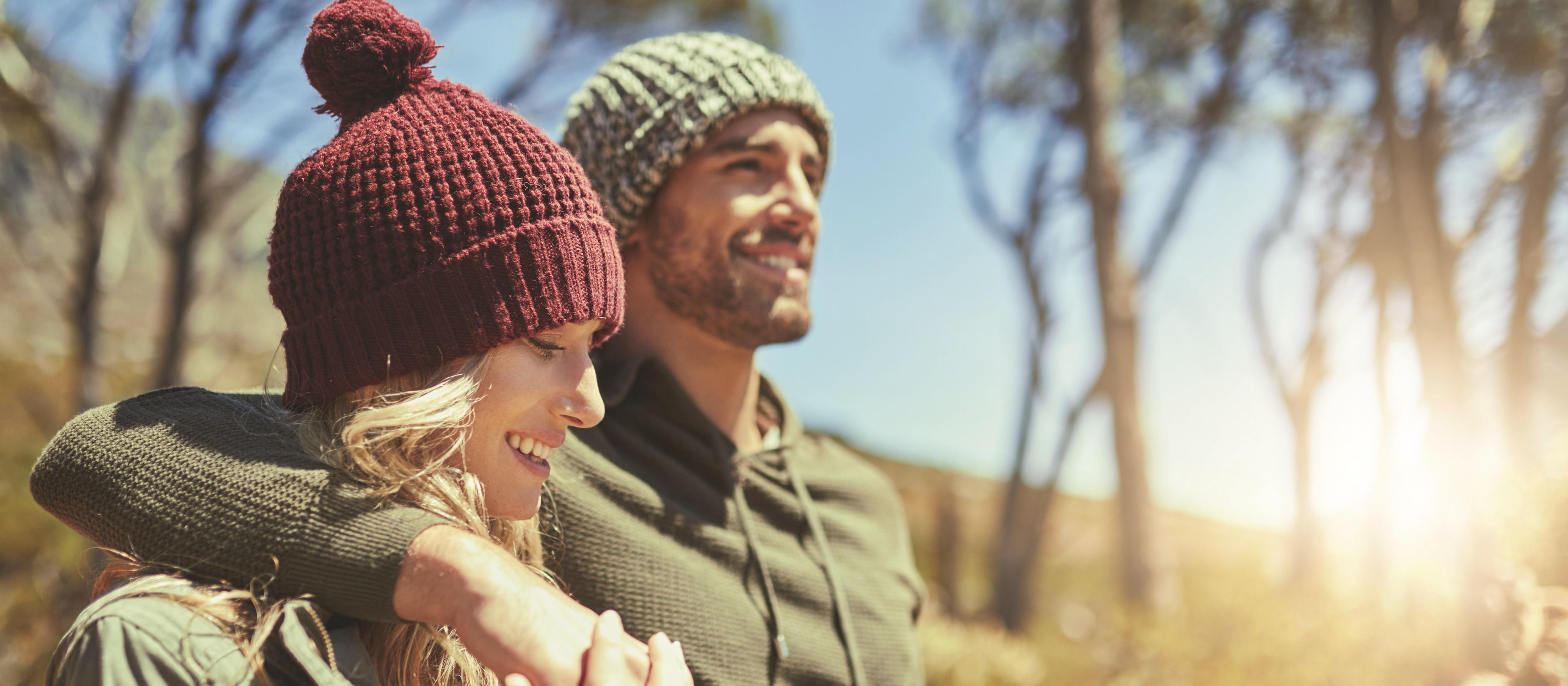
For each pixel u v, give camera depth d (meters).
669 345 1.39
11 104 5.64
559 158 0.89
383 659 0.83
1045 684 5.04
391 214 0.80
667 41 1.41
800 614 1.26
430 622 0.67
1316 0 8.58
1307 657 4.32
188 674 0.66
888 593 1.41
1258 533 8.18
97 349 6.15
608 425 1.28
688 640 1.13
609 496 1.18
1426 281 2.91
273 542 0.69
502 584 0.65
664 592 1.14
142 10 5.72
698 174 1.34
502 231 0.82
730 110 1.32
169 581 0.69
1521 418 4.16
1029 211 10.70
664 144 1.31
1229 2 9.07
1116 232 6.98
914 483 18.30
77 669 0.66
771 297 1.35
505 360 0.83
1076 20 9.49
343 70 0.87
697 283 1.34
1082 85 7.16
